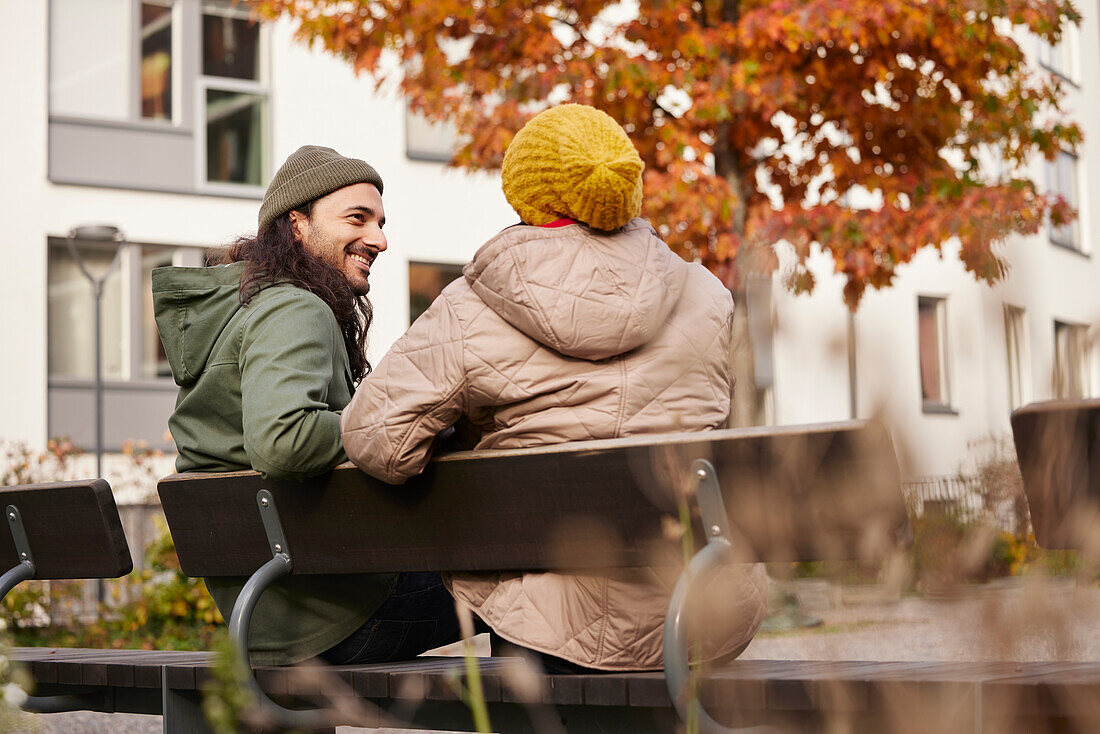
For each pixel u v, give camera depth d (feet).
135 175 45.57
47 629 29.04
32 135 43.55
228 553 8.14
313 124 48.01
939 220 26.18
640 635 6.60
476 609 6.98
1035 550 3.06
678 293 6.95
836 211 26.50
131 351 45.29
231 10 47.47
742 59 26.94
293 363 7.61
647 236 7.07
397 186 48.67
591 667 6.58
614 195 6.65
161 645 26.66
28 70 43.55
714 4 27.58
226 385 8.14
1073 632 3.04
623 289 6.60
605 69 26.13
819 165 28.99
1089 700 4.32
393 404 6.82
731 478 5.64
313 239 9.18
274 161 47.57
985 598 3.06
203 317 8.40
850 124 28.37
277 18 27.99
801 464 5.01
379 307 47.93
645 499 6.12
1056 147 29.35
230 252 9.11
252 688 7.13
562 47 26.99
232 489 8.02
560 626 6.61
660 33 26.99
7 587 9.27
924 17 25.72
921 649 3.15
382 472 6.89
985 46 27.45
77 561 9.04
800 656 3.43
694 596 5.62
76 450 35.50
